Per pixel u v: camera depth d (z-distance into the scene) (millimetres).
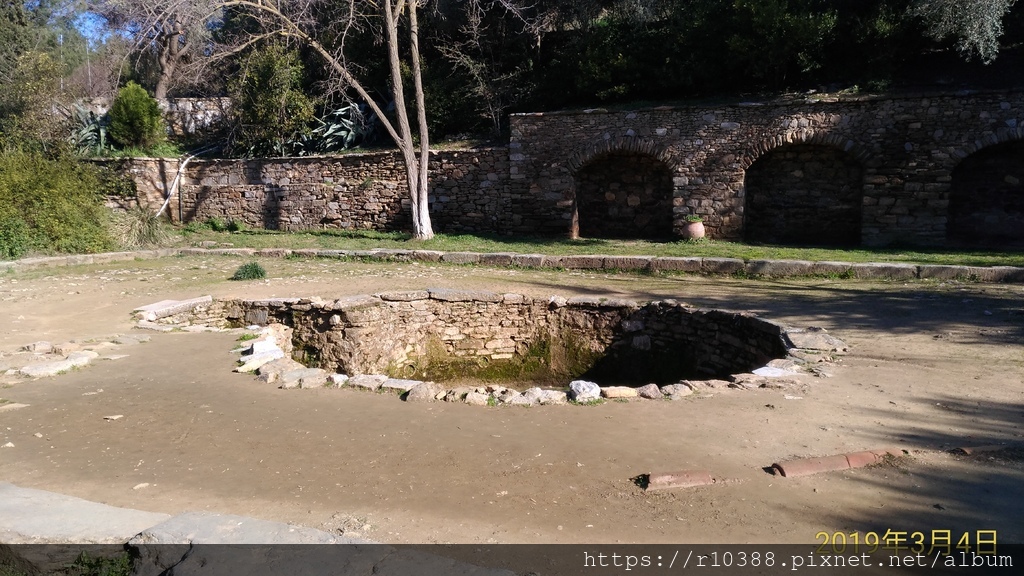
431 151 18609
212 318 10406
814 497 3770
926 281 11188
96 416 5352
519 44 20234
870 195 14805
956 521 3492
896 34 15273
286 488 3977
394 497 3840
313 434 4891
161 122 23266
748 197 16359
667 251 14297
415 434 4852
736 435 4707
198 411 5461
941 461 4223
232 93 22359
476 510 3672
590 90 18078
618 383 10344
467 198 18328
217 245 17328
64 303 10477
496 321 10977
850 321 8477
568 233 17234
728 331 9055
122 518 3561
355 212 19625
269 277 12922
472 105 20172
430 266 14328
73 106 22547
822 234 15883
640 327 10281
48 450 4629
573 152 16938
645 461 4273
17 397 5859
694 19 17047
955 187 14961
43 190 15453
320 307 9883
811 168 15797
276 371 6531
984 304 9188
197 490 3967
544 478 4059
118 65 20266
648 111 16156
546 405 5508
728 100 16391
